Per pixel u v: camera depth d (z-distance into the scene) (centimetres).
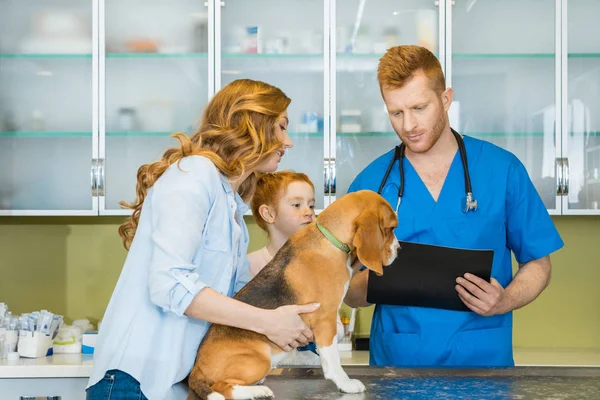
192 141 156
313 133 306
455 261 181
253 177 176
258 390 130
